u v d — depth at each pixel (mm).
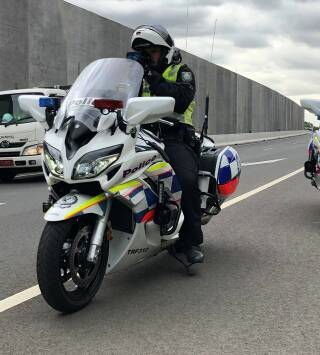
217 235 6512
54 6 21734
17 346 3346
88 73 4074
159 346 3318
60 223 3592
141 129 4348
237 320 3748
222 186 5199
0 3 18625
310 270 4984
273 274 4867
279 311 3920
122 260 3955
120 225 3932
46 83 21297
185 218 4594
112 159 3652
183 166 4516
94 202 3680
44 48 21125
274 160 18906
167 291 4395
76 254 3717
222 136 35875
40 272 3555
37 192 11109
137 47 4520
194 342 3375
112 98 3871
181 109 4488
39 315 3867
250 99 56438
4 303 4137
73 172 3566
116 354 3217
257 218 7551
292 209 8281
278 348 3283
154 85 4344
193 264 5039
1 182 13430
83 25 23953
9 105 12898
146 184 4008
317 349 3270
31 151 12500
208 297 4242
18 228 7133
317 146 6809
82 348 3303
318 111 6898
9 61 19172
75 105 3826
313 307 4000
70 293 3842
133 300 4176
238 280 4691
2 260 5453
